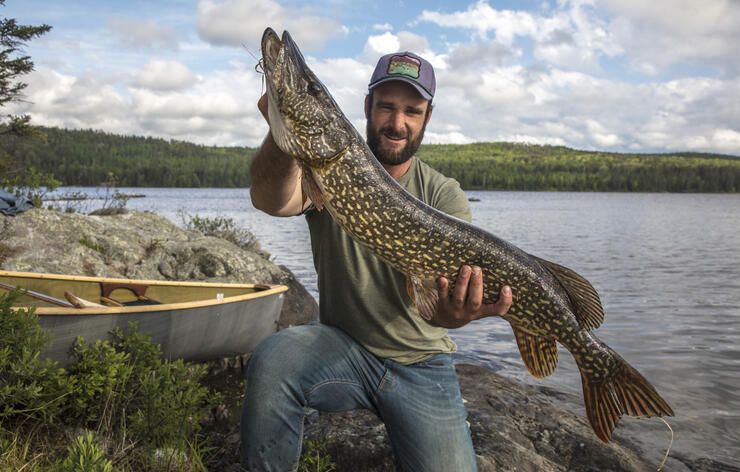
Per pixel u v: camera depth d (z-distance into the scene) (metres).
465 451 1.15
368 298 1.20
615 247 9.87
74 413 1.54
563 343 1.18
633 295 4.98
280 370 1.13
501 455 1.45
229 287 2.94
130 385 1.71
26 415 1.38
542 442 1.62
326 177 1.05
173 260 4.00
